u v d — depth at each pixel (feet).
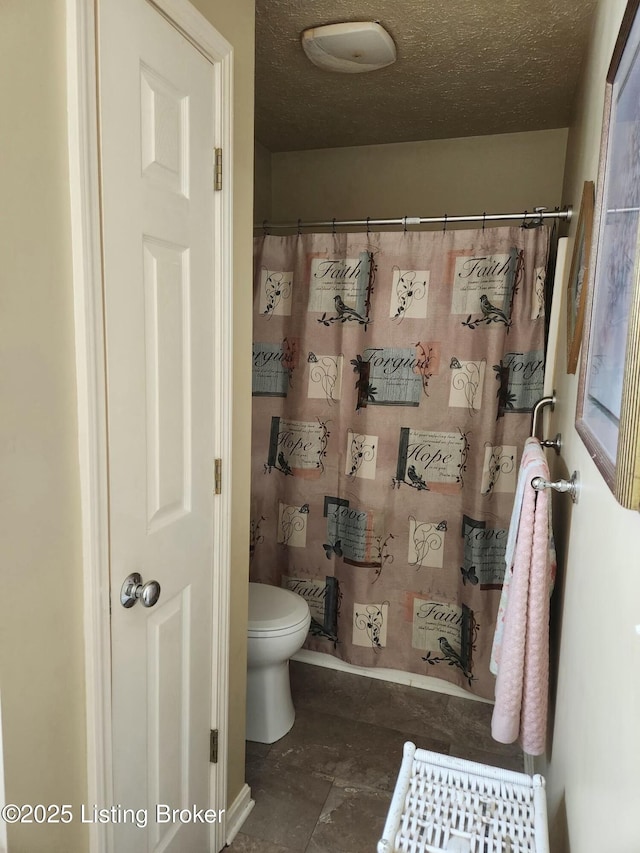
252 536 8.94
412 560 8.15
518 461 7.55
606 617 3.04
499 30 6.06
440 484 7.88
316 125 8.87
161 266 3.95
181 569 4.46
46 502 3.11
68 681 3.39
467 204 9.45
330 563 8.61
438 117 8.51
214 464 4.89
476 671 7.88
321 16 5.83
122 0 3.37
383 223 7.66
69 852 3.50
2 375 2.79
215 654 5.12
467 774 4.29
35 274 2.93
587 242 4.42
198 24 4.14
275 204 10.38
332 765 6.69
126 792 3.96
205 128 4.39
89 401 3.29
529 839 3.80
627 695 2.46
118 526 3.66
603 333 3.32
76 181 3.11
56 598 3.24
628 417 2.18
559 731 4.68
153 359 3.93
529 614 4.76
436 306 7.59
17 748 3.05
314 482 8.49
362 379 7.96
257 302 8.43
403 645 8.38
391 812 3.92
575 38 6.18
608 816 2.69
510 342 7.41
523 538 4.74
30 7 2.80
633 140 2.69
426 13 5.77
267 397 8.59
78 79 3.05
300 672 8.63
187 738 4.78
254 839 5.67
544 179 9.06
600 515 3.42
